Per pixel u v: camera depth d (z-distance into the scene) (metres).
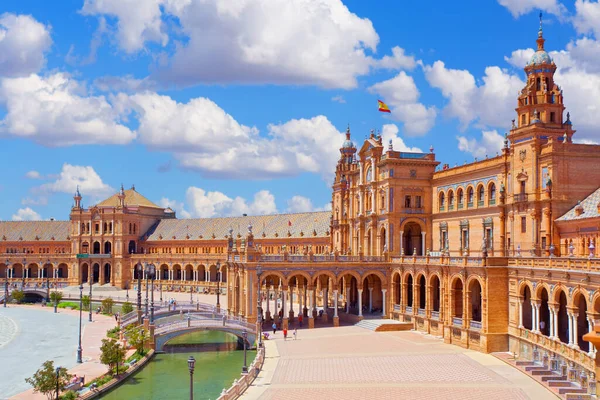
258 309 86.31
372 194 109.88
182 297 156.75
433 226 104.94
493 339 76.00
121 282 185.88
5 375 76.12
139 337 85.25
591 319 56.66
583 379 57.31
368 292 113.56
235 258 108.62
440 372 66.88
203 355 86.94
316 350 80.38
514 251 81.12
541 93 81.44
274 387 61.78
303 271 101.38
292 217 167.00
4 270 198.50
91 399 64.69
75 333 108.44
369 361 73.06
